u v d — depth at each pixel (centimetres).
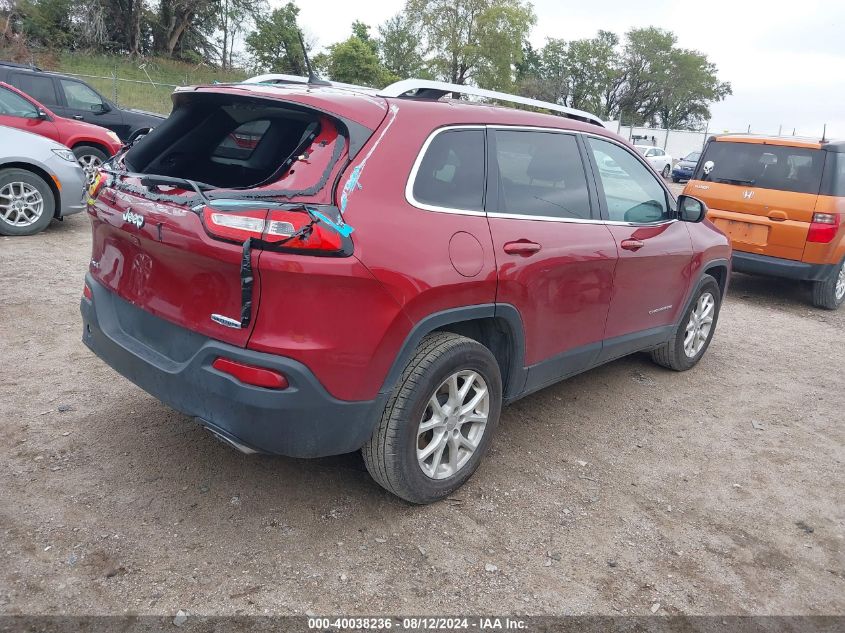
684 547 324
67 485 323
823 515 364
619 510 350
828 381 586
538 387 390
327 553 292
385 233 277
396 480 307
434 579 284
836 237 794
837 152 786
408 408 297
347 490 339
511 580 288
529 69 8412
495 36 5381
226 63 5138
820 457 434
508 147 352
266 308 256
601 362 444
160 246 279
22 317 532
